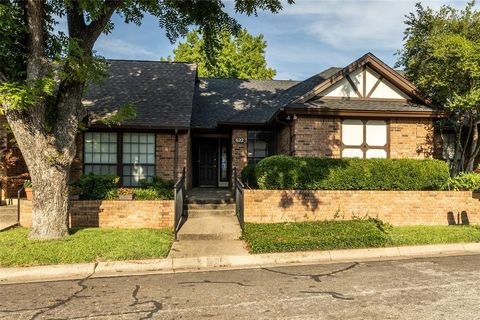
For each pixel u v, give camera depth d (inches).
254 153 619.2
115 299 217.0
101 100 577.0
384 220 439.5
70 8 327.3
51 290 236.5
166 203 420.2
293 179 434.6
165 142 549.6
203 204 464.8
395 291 225.8
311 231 369.7
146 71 689.0
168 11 467.8
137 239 341.1
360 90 551.8
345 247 341.1
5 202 479.8
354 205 436.8
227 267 299.4
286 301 209.5
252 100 709.3
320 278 258.8
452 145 620.4
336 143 524.4
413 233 374.6
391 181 451.8
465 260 311.9
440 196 448.8
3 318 188.1
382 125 534.9
